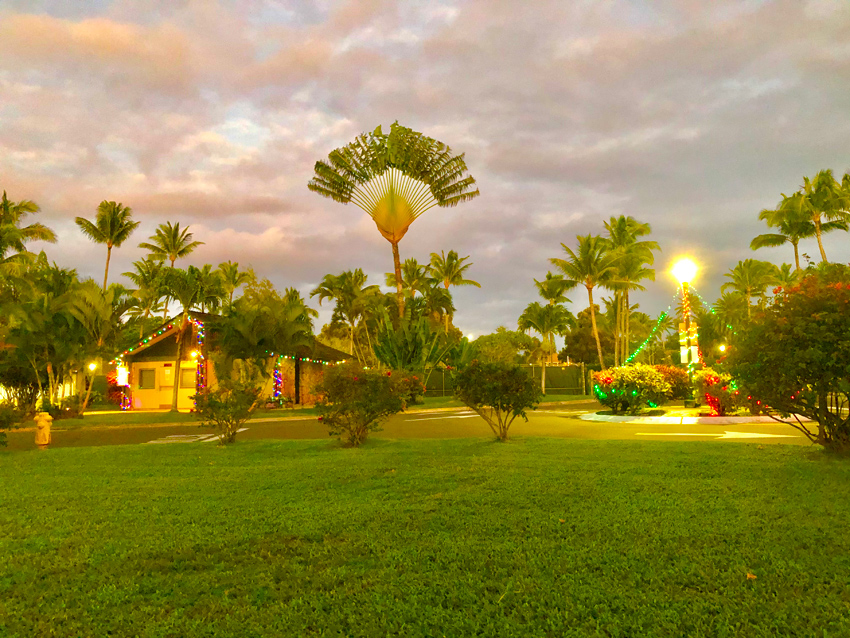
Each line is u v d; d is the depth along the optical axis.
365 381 12.80
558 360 74.19
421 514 6.02
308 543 5.16
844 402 9.23
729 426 16.98
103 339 28.70
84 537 5.49
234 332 29.34
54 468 10.46
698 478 7.64
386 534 5.32
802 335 8.17
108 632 3.54
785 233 43.62
